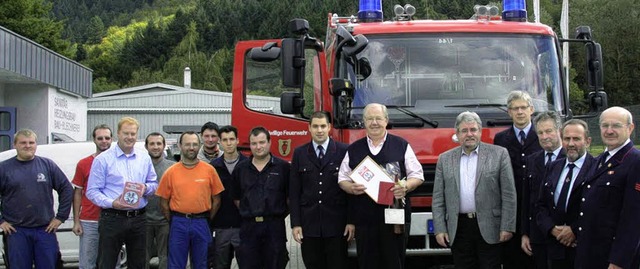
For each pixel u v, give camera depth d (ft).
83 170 25.95
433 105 24.64
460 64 25.20
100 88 266.77
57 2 488.44
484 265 21.68
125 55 318.45
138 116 122.21
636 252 17.15
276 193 23.38
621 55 174.09
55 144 31.07
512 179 21.61
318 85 28.04
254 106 30.07
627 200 17.29
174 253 24.39
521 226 21.67
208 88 258.98
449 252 23.34
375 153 22.02
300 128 28.91
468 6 77.77
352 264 25.04
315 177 22.36
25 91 78.02
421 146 24.02
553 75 25.64
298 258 35.35
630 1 172.65
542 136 20.76
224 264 25.76
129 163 24.77
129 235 24.52
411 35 25.40
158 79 282.56
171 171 24.59
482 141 24.21
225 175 25.61
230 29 322.75
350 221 22.40
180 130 51.37
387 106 24.66
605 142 17.99
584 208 18.24
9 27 138.00
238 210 25.25
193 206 24.29
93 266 25.99
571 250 19.39
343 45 24.85
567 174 19.49
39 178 24.62
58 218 24.99
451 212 21.81
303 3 260.62
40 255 24.76
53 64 77.82
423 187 23.88
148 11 497.87
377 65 25.05
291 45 24.54
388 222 21.25
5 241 24.68
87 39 423.64
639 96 170.91
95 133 26.45
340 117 24.34
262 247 23.50
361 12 27.68
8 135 76.95
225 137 25.53
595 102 26.02
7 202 24.43
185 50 305.12
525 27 25.96
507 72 25.26
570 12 188.85
